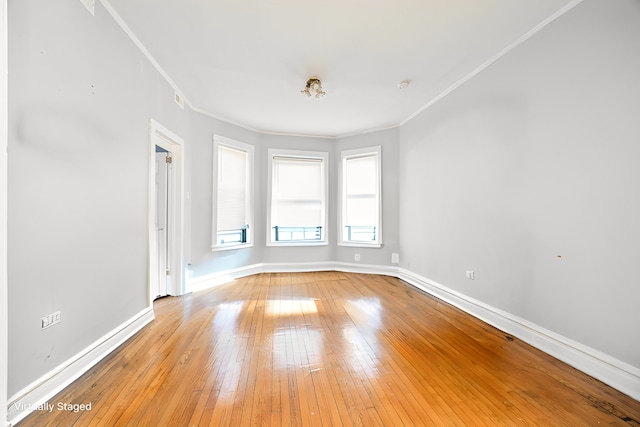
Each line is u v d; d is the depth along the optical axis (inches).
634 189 66.7
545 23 87.8
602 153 72.8
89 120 77.4
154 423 56.6
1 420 50.9
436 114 146.3
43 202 63.4
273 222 207.2
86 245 76.6
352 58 111.2
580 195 78.0
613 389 68.8
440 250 142.9
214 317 115.6
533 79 92.0
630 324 67.2
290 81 129.6
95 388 67.7
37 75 61.7
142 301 105.7
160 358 82.2
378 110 164.6
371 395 66.0
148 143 109.1
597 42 73.7
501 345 91.9
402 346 90.7
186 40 100.1
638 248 66.1
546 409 61.7
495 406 62.5
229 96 145.4
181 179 145.6
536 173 91.1
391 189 191.6
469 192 122.0
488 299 111.4
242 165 191.8
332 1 81.4
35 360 60.9
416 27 92.8
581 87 77.6
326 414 59.6
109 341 85.0
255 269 198.8
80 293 74.2
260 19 89.0
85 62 75.6
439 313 121.8
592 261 75.1
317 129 199.6
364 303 135.0
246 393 66.2
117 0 81.6
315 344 91.7
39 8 62.0
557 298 84.4
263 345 90.7
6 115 52.0
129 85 96.2
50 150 65.1
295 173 210.4
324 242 211.5
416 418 58.6
